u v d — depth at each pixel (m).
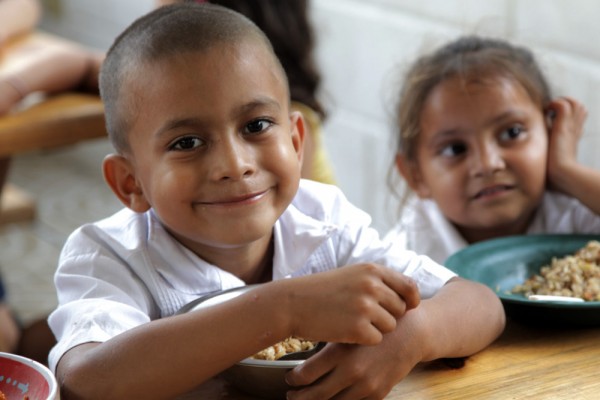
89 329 1.39
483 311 1.51
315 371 1.32
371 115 3.91
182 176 1.44
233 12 1.55
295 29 2.64
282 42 2.60
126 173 1.59
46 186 5.32
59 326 1.48
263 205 1.46
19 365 1.29
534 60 2.35
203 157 1.44
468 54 2.25
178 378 1.28
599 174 2.13
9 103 2.77
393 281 1.31
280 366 1.33
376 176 3.95
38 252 4.49
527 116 2.16
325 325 1.27
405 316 1.38
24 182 5.39
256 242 1.64
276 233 1.68
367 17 3.81
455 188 2.19
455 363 1.48
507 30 3.23
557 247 1.95
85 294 1.52
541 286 1.83
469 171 2.16
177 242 1.61
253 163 1.44
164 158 1.45
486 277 1.87
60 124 2.74
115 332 1.41
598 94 2.97
